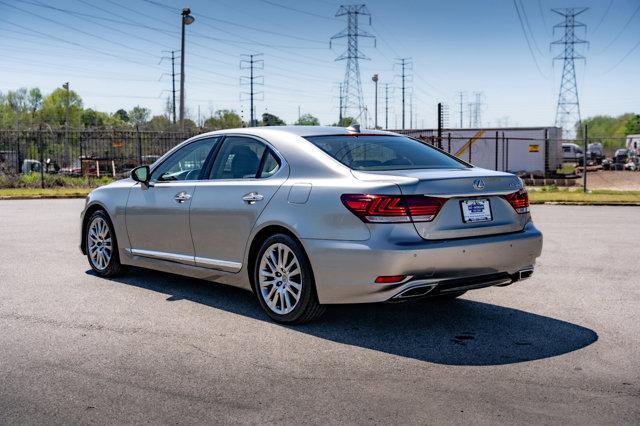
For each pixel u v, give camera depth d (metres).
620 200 17.97
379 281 4.34
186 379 3.79
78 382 3.74
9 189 22.30
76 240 9.51
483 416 3.24
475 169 5.11
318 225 4.62
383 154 5.11
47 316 5.21
